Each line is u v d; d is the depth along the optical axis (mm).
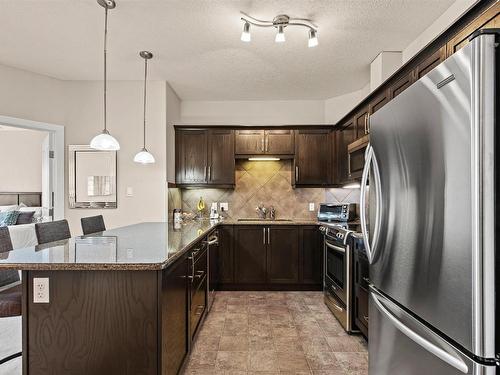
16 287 2098
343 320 2863
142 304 1508
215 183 4391
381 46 3016
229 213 4684
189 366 2213
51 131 3898
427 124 1184
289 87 4164
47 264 1447
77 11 2479
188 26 2689
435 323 1131
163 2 2352
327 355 2385
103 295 1510
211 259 3416
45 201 4094
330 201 4586
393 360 1459
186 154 4398
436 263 1124
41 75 3803
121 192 4012
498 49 949
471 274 958
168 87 4094
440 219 1105
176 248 1844
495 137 941
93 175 4008
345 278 2801
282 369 2186
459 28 1807
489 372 926
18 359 2236
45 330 1508
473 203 954
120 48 3100
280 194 4691
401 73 2488
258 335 2717
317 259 4078
